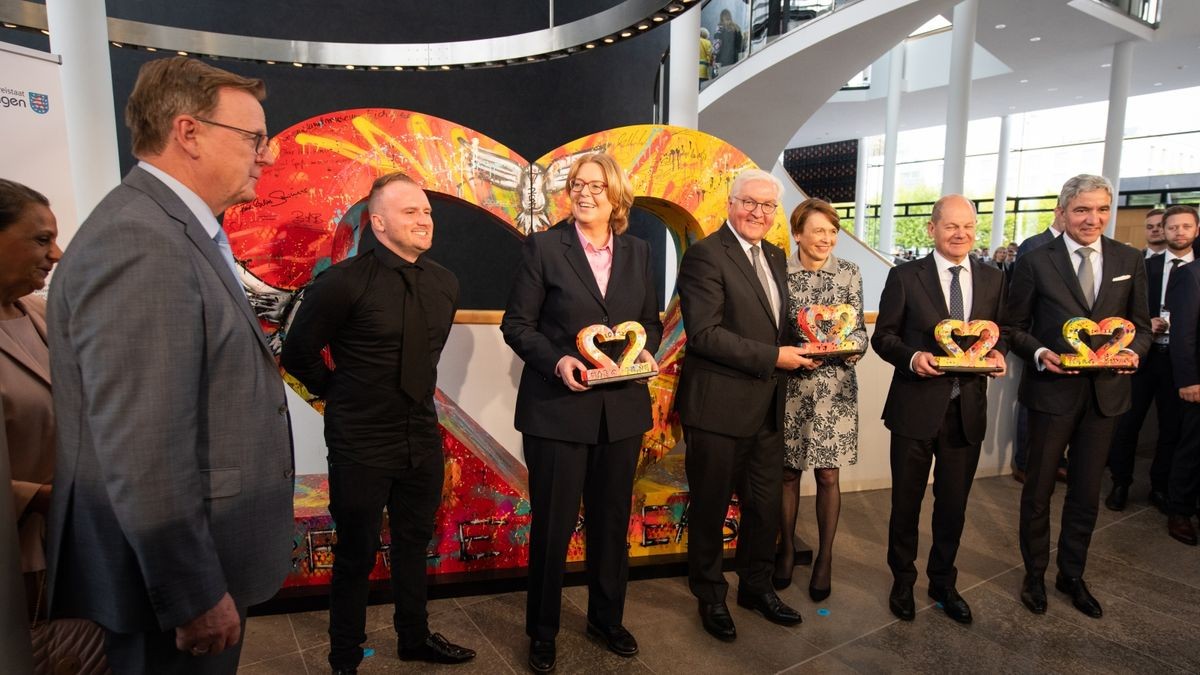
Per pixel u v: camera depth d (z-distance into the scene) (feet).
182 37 12.26
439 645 6.77
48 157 7.61
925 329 7.70
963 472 7.77
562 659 6.91
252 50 12.64
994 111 49.90
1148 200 47.91
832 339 7.39
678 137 8.73
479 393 9.68
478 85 19.11
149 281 3.02
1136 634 7.54
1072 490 8.16
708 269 7.15
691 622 7.68
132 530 2.95
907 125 54.75
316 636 7.18
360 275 5.78
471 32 18.84
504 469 8.71
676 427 9.04
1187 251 11.50
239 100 3.53
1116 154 35.14
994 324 7.34
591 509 6.91
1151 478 11.73
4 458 3.18
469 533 8.27
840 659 6.99
